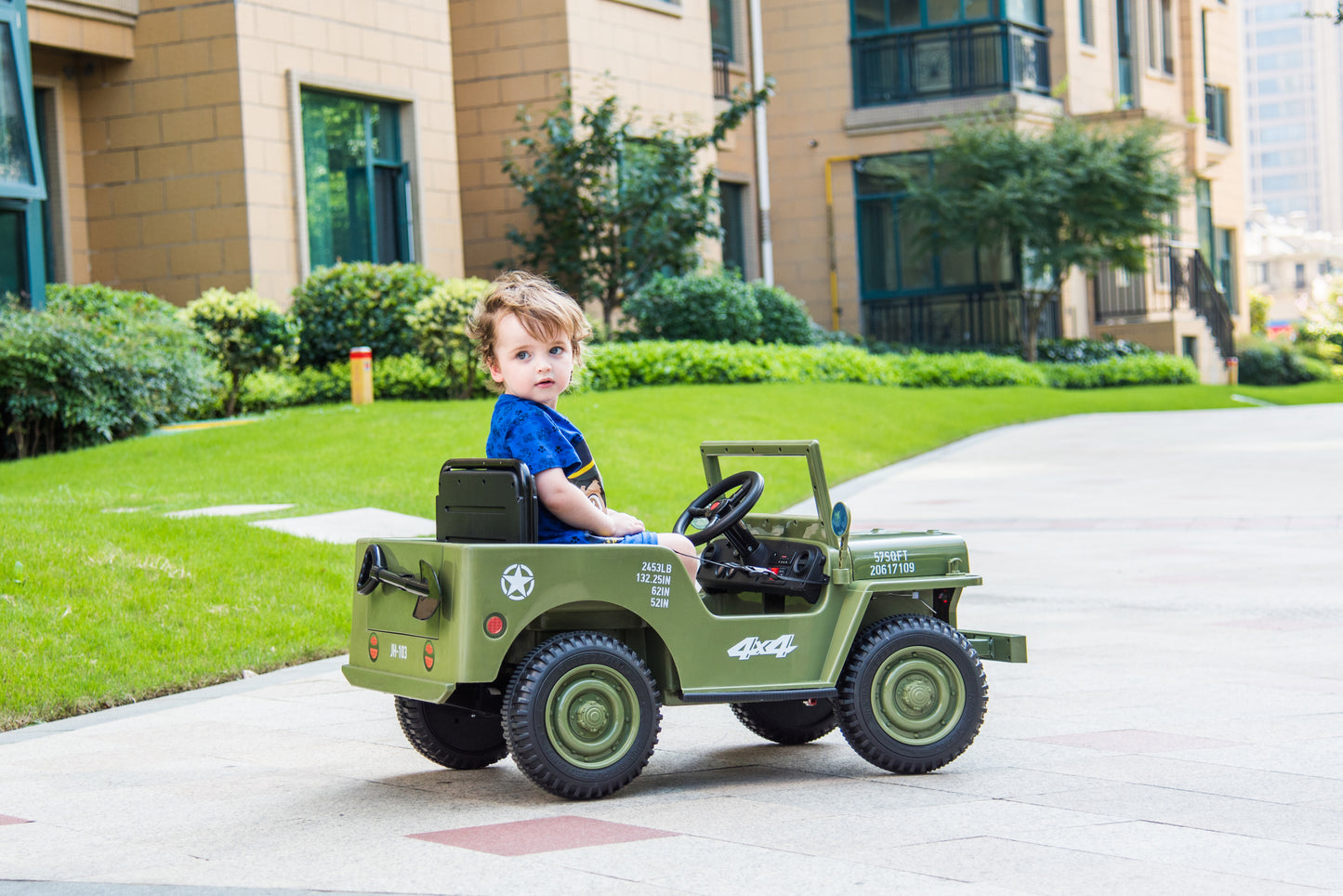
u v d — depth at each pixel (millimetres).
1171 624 7844
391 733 5887
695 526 5539
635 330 22938
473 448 13641
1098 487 14469
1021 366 28031
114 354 14781
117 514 9398
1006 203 27703
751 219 30406
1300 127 171875
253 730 5977
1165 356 31594
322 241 19703
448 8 22422
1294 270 114562
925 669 5035
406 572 4730
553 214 22859
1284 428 21016
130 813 4691
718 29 29188
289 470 12648
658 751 5566
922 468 16734
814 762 5324
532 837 4266
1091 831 4227
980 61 29984
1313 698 6051
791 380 22250
